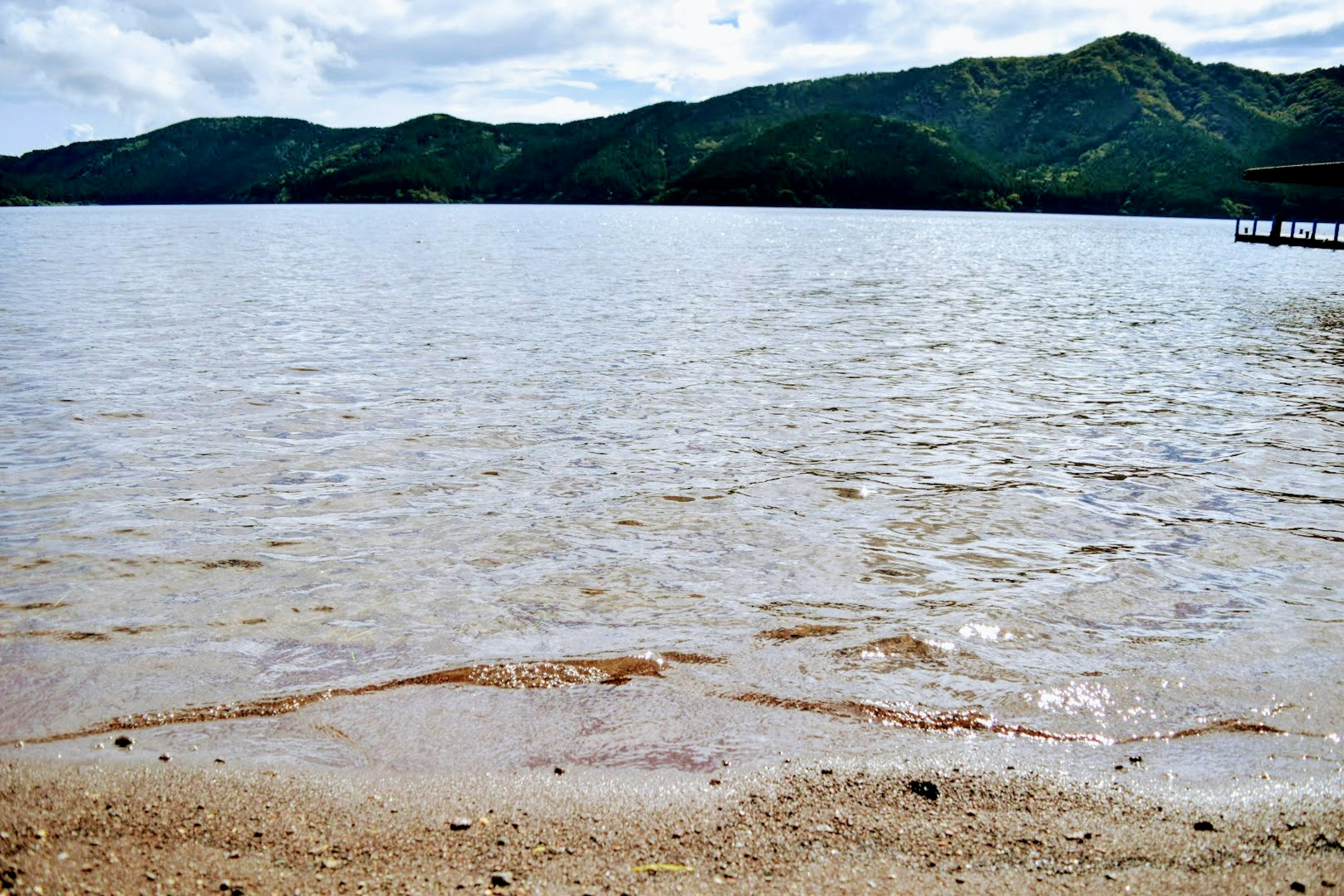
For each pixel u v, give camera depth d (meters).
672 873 3.76
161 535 7.92
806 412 13.02
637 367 16.33
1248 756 4.75
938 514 8.71
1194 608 6.64
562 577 7.12
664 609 6.55
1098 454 10.98
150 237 70.94
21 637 5.98
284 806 4.23
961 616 6.46
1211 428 12.33
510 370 15.84
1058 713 5.18
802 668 5.68
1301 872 3.81
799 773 4.55
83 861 3.77
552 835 4.02
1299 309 27.84
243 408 12.69
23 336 18.72
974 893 3.66
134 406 12.66
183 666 5.64
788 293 31.33
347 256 48.69
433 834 4.02
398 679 5.51
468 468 10.07
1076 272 43.88
